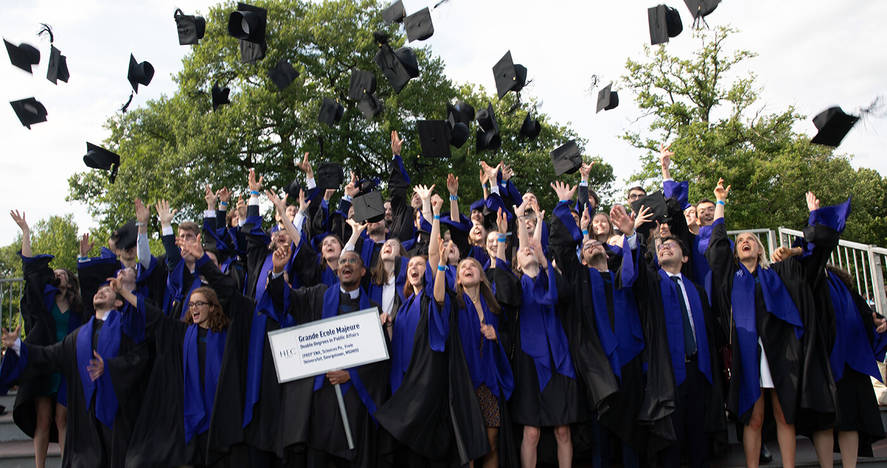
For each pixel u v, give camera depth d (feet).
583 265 15.70
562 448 14.39
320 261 17.54
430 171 69.26
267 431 14.26
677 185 20.83
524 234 15.42
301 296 15.14
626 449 15.02
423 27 19.33
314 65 68.13
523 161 81.30
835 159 110.63
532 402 14.46
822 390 14.39
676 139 78.59
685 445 15.05
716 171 74.23
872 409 15.30
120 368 14.53
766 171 73.87
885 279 24.41
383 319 15.15
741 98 77.30
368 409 14.06
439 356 14.11
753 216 77.46
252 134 65.72
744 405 14.75
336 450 13.76
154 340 15.15
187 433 14.30
